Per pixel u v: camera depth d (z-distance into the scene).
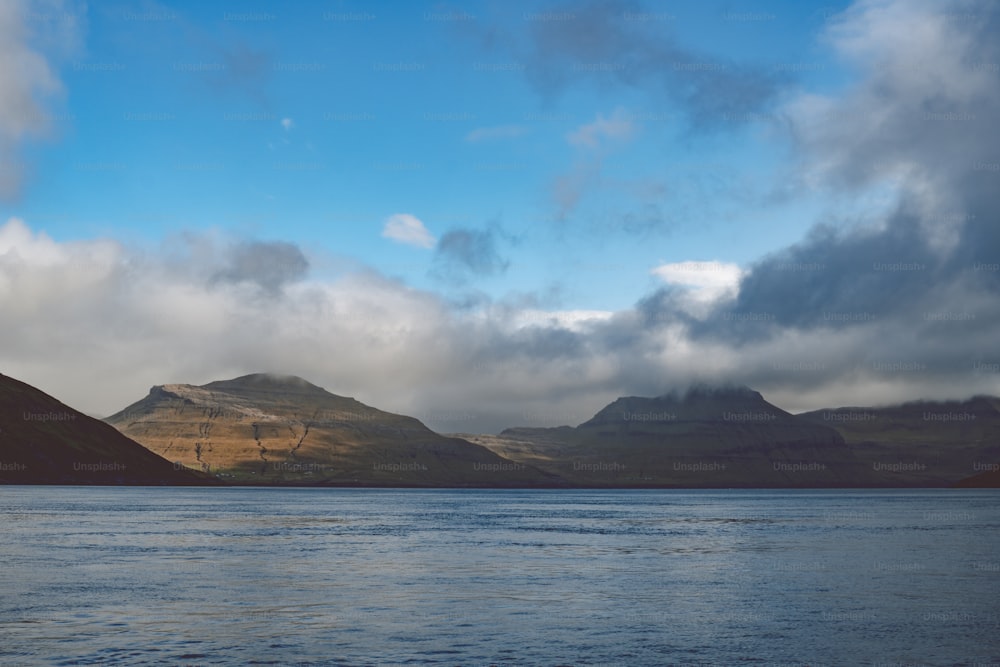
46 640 41.62
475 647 40.94
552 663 37.88
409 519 168.00
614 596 58.03
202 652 39.31
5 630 44.09
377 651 39.88
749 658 39.09
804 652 40.34
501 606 53.28
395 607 52.53
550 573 71.62
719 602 55.44
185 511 177.50
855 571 74.00
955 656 39.75
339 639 42.53
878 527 145.12
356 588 61.25
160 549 90.19
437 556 86.88
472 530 132.50
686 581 66.62
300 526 137.12
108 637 42.47
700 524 156.50
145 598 55.16
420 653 39.53
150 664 36.91
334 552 90.19
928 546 101.88
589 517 185.50
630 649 40.69
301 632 44.19
